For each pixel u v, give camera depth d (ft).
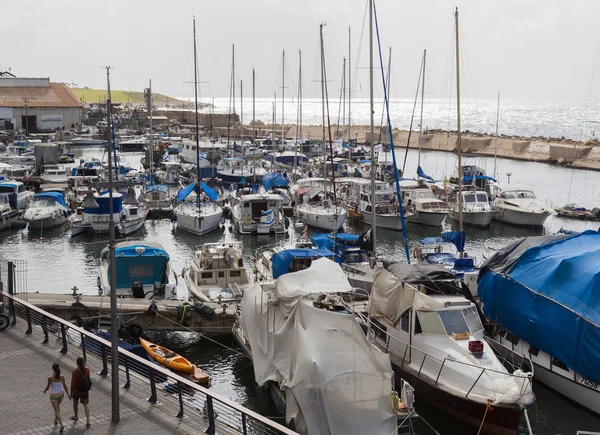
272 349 78.18
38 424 56.90
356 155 326.24
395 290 82.79
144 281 115.55
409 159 380.17
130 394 63.67
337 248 126.52
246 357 93.61
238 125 556.51
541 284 85.05
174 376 59.41
